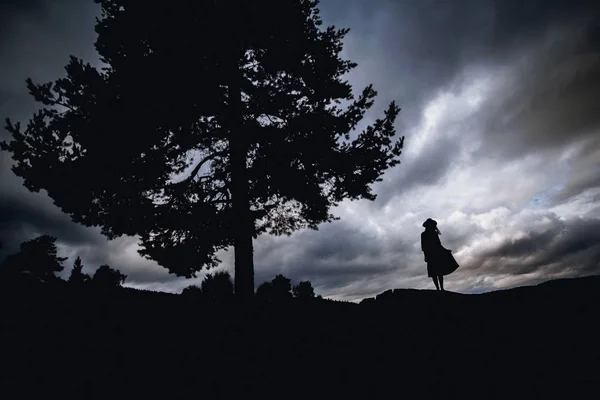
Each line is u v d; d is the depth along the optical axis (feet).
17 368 13.17
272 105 36.70
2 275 26.78
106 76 33.86
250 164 38.19
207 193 37.65
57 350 15.11
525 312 20.10
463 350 16.75
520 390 12.50
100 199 32.86
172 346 17.08
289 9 36.06
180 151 36.32
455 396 12.75
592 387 11.80
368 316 24.81
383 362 16.49
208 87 32.86
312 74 38.91
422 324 21.45
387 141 39.19
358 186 38.40
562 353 14.66
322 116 36.88
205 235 36.58
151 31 32.71
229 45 34.76
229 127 35.01
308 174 37.24
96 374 13.69
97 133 30.53
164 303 24.80
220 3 32.78
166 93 30.78
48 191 31.14
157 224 35.27
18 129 30.99
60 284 28.35
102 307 21.63
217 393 13.33
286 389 13.91
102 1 37.22
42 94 31.81
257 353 17.40
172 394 12.91
